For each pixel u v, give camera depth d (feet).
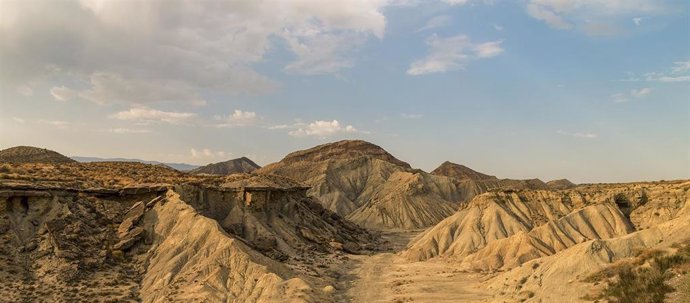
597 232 375.45
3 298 194.90
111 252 245.45
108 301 204.85
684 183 403.75
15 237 230.07
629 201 407.23
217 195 358.23
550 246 350.02
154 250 255.91
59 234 238.27
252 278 228.22
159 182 321.73
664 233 203.31
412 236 579.48
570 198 444.96
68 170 324.80
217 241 251.80
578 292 172.86
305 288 219.82
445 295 236.84
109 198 284.00
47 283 211.00
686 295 137.59
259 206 371.15
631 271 168.76
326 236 416.05
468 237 409.08
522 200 456.45
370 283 280.92
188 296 211.41
